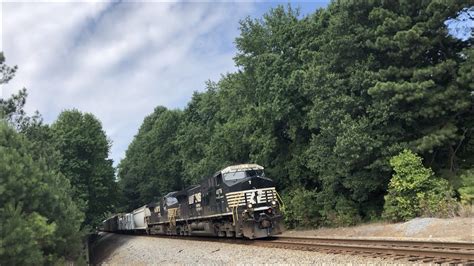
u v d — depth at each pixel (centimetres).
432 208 2047
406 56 2333
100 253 4419
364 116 2395
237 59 3662
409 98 2181
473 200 2006
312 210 2848
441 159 2469
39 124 2873
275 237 2320
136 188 7912
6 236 861
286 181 3288
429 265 1075
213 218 2697
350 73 2550
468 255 1091
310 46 3033
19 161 1056
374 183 2434
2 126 1200
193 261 1786
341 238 1836
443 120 2300
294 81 2888
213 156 4206
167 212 3950
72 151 4619
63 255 1260
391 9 2423
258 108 3222
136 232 5722
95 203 4759
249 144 3628
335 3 2711
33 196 1063
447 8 2172
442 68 2195
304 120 2992
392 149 2283
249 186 2275
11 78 2386
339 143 2333
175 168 6638
